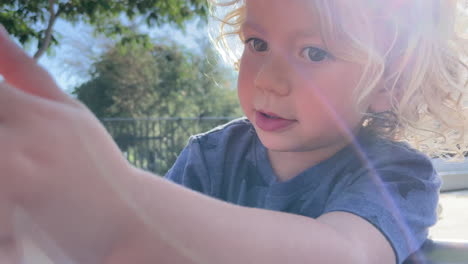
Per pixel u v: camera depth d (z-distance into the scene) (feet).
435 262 1.53
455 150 2.52
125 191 0.49
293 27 1.59
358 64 1.65
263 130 1.73
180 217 0.55
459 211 2.80
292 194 1.96
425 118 2.27
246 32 1.71
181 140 21.36
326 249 0.74
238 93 1.79
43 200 0.40
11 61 0.48
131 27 17.46
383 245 1.17
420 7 1.89
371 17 1.67
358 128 1.93
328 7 1.56
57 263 0.40
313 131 1.69
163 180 0.58
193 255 0.54
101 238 0.45
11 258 0.37
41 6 13.61
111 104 24.58
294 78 1.63
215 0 2.84
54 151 0.41
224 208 0.63
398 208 1.39
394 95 1.96
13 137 0.39
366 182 1.50
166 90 26.89
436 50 2.03
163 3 15.31
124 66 24.44
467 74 2.30
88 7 13.93
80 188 0.43
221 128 2.54
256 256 0.62
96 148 0.46
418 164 1.71
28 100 0.41
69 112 0.44
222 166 2.32
